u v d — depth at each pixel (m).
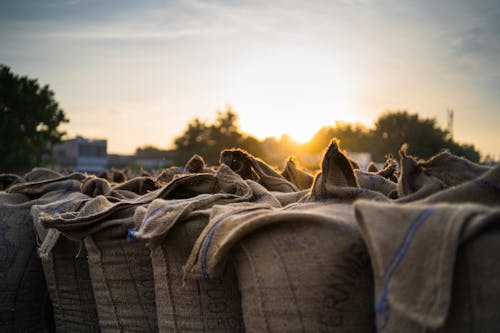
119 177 6.27
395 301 1.66
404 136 32.06
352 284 2.00
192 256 2.39
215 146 37.59
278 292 2.13
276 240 2.18
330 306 2.02
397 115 35.25
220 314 2.64
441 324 1.55
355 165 4.20
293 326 2.09
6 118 36.56
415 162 2.54
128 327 3.11
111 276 3.13
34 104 37.75
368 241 1.84
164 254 2.73
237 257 2.33
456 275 1.64
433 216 1.73
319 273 2.03
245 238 2.27
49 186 4.38
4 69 37.81
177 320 2.72
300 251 2.09
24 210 4.02
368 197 2.39
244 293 2.32
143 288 3.06
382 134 36.28
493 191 2.04
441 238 1.66
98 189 4.12
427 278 1.63
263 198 3.19
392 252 1.72
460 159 2.48
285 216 2.15
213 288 2.63
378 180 3.03
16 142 36.91
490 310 1.58
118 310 3.14
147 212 2.78
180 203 2.81
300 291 2.07
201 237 2.39
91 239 3.18
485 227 1.66
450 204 1.85
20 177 5.56
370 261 1.98
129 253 3.06
